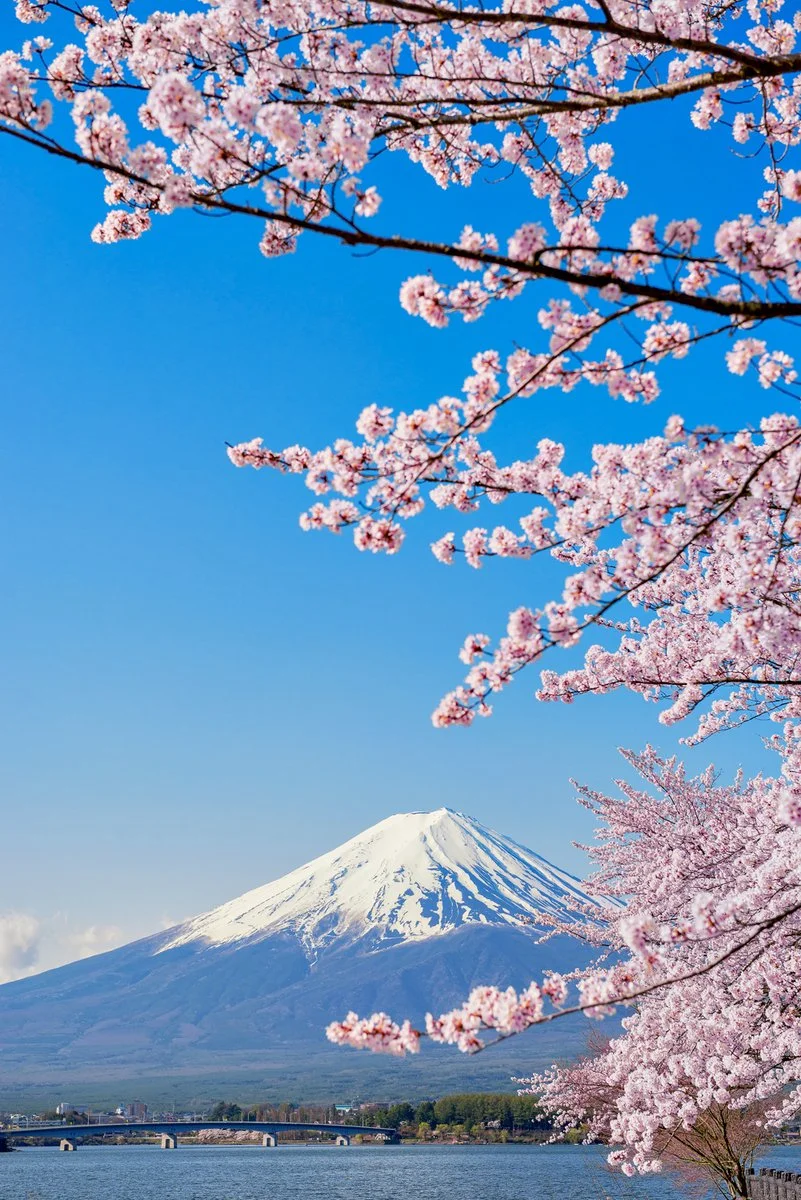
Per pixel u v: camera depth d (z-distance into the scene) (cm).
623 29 512
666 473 648
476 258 470
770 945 1044
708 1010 1127
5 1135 14900
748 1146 2181
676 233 486
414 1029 521
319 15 618
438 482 707
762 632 658
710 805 1574
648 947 550
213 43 597
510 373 597
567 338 557
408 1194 7600
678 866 1273
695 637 1010
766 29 768
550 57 691
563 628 621
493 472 714
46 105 462
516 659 622
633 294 479
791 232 483
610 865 1884
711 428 631
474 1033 516
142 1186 9781
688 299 481
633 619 1116
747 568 647
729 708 1130
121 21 623
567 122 728
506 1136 16975
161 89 452
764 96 754
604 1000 534
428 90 667
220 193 492
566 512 688
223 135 463
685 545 628
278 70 584
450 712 625
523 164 739
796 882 993
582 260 506
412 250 466
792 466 638
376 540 651
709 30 739
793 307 482
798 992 1052
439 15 503
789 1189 2014
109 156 480
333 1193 8306
